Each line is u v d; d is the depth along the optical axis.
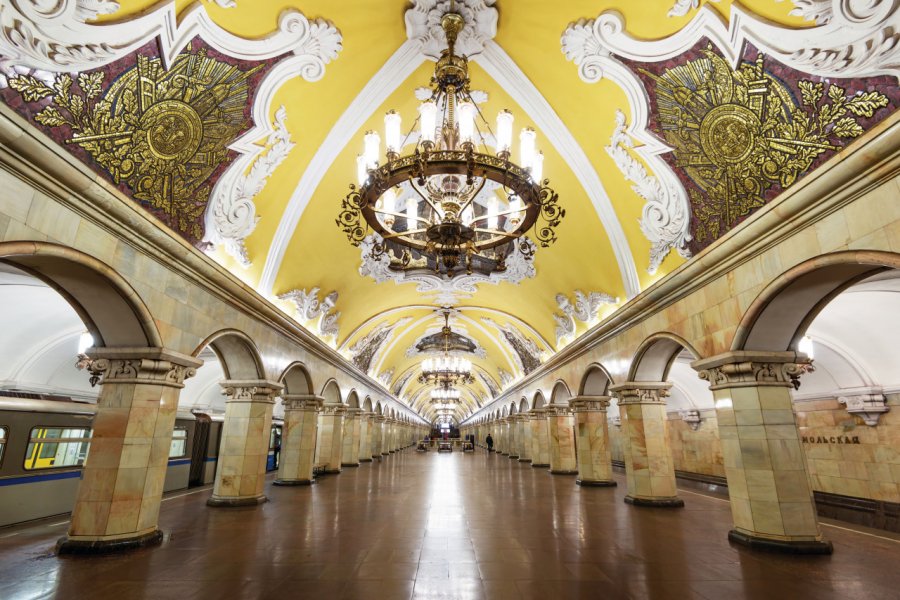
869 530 6.13
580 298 10.44
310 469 11.14
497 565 4.48
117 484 4.99
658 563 4.56
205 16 4.45
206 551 4.97
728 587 3.86
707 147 5.41
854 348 9.44
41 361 9.97
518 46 5.97
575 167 7.53
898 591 3.76
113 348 5.28
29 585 3.85
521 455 21.31
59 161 3.79
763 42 4.22
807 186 4.27
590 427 11.31
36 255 3.85
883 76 3.59
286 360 9.59
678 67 5.07
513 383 21.16
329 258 9.83
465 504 8.19
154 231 5.07
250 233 7.29
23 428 7.04
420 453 28.14
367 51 5.90
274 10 4.84
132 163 4.71
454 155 4.06
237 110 5.48
